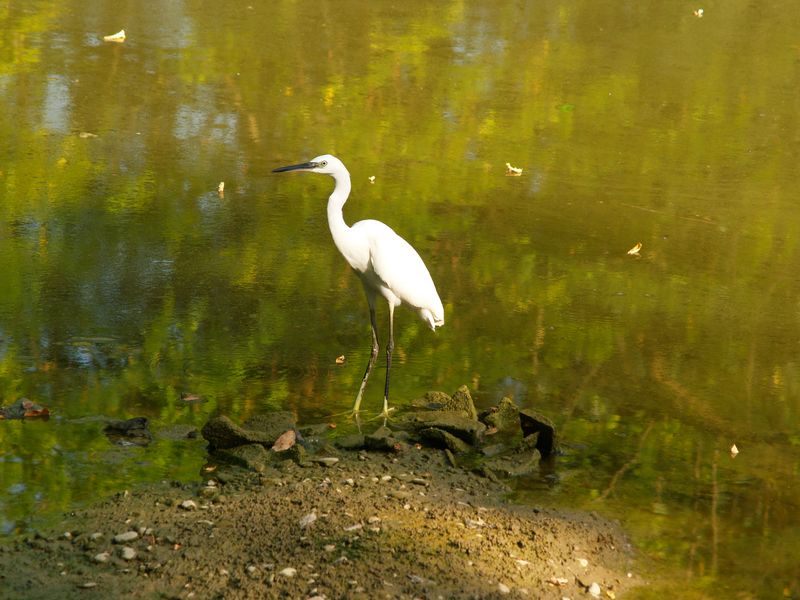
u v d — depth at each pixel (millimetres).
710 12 27156
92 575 6512
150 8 24391
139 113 17719
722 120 19562
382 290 9633
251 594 6301
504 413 9344
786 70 22688
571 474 8484
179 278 12062
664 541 7520
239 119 17828
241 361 10195
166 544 6887
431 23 24609
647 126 19031
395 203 14883
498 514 7629
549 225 14508
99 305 11195
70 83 18859
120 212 13875
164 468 8133
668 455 8883
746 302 12414
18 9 23312
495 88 20422
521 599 6461
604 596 6688
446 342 10961
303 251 13133
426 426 8922
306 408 9367
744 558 7340
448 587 6473
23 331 10445
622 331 11453
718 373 10547
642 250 13867
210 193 14781
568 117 19203
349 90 19719
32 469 7977
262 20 24000
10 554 6727
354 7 25594
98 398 9234
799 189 16531
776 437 9297
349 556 6738
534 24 25109
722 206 15656
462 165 16609
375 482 7977
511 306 11953
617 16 26250
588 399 9844
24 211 13633
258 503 7488
